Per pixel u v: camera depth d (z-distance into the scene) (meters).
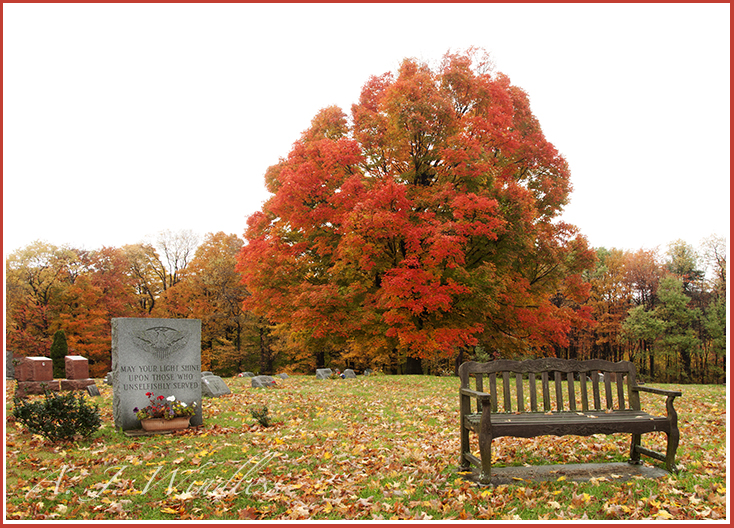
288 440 6.96
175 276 39.12
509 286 18.02
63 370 21.95
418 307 15.27
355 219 15.23
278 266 19.31
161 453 6.25
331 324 17.78
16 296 31.31
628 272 39.56
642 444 6.45
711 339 36.28
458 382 14.44
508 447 6.24
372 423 8.32
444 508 4.25
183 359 8.20
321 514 4.24
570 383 5.59
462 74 17.78
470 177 16.38
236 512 4.35
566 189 20.22
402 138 17.34
